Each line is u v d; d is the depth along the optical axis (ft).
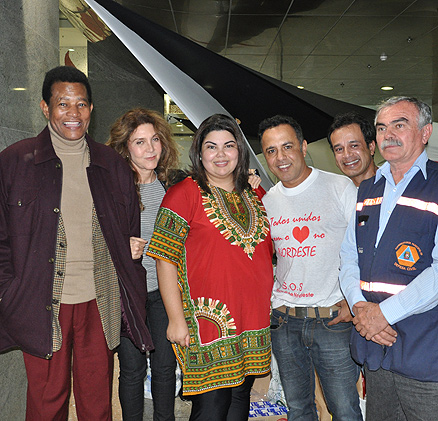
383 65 25.57
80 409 5.81
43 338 5.27
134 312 5.92
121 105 25.38
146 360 7.13
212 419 5.90
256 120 12.64
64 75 5.42
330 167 13.78
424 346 4.98
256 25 19.72
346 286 5.70
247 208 6.30
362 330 5.30
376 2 17.38
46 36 8.77
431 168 5.21
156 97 25.63
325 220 6.28
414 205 5.12
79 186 5.60
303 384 6.63
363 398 7.66
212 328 5.92
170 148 7.17
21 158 5.36
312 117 12.41
